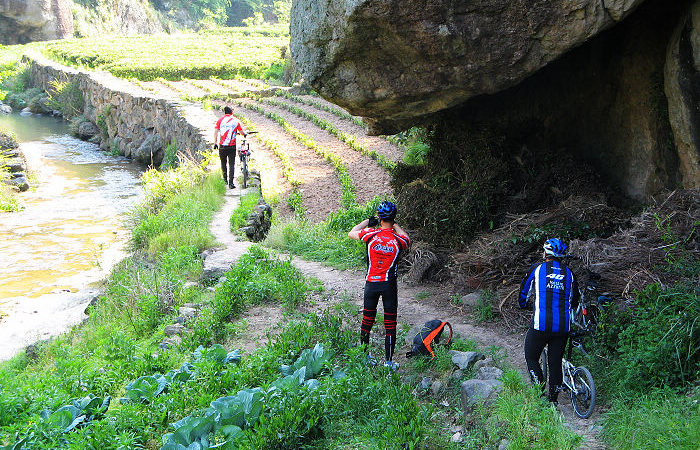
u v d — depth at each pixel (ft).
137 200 72.74
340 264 38.27
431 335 23.56
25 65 183.21
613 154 32.30
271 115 109.50
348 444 18.03
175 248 42.65
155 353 26.23
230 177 57.82
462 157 36.14
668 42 27.45
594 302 22.34
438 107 29.45
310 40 29.30
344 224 47.14
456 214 33.37
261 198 55.72
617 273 23.44
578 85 33.35
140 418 19.03
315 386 20.29
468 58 25.59
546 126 35.29
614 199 31.30
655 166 29.45
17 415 20.76
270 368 22.08
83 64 172.76
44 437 18.65
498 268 29.48
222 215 50.62
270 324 28.86
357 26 26.16
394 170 41.27
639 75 29.84
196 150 78.07
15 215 65.46
